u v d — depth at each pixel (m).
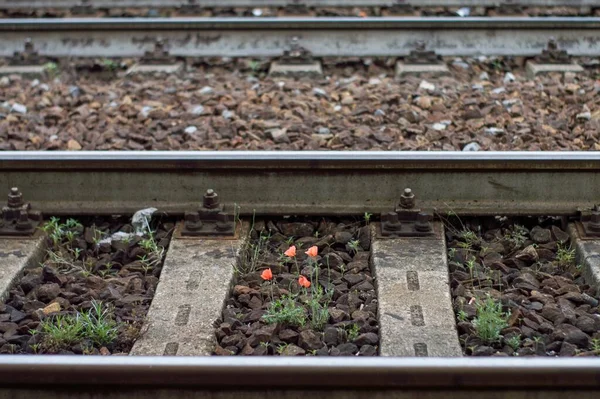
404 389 3.47
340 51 9.20
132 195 5.35
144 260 4.95
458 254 4.95
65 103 7.93
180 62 9.20
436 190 5.26
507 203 5.25
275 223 5.34
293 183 5.29
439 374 3.39
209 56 9.27
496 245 5.07
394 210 5.21
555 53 8.95
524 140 6.73
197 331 4.20
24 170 5.34
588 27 9.33
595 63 9.12
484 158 5.18
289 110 7.40
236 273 4.78
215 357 3.47
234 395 3.52
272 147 6.55
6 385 3.50
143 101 7.85
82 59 9.45
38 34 9.55
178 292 4.54
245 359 3.45
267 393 3.51
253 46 9.31
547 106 7.63
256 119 7.25
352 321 4.31
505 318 4.29
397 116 7.16
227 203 5.31
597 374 3.35
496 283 4.72
